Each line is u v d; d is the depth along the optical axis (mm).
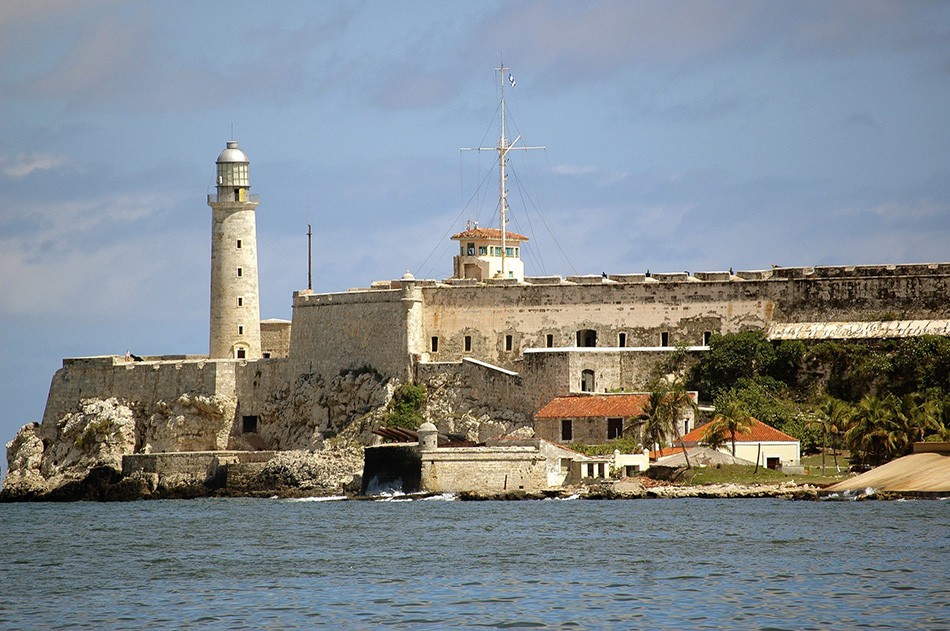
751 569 151875
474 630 124000
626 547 171500
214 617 132125
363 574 155250
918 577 144500
